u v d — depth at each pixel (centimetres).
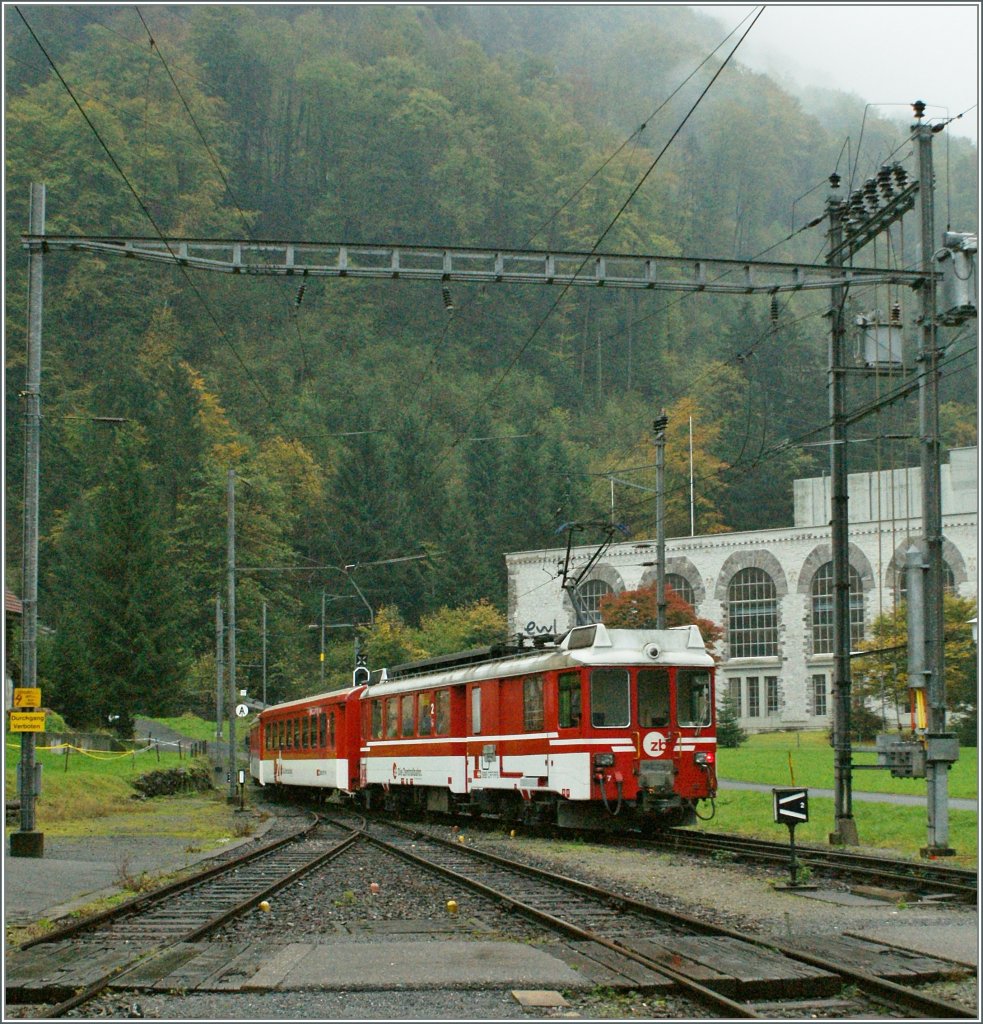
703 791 2470
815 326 14488
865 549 6844
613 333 13962
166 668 7150
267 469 11075
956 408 10950
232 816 3569
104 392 10619
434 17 19900
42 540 9731
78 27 14750
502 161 14388
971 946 1188
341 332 13150
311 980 1028
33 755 2164
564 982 1014
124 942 1258
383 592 10069
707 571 7494
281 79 15550
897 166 2330
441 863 2017
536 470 10838
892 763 2167
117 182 11806
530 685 2611
